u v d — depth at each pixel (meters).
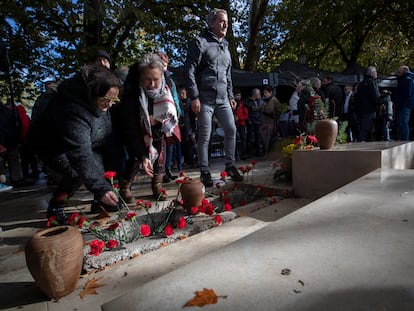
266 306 0.65
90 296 1.36
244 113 6.66
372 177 1.96
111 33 8.51
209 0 9.68
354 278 0.74
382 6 11.29
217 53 3.46
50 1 5.66
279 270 0.80
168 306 0.69
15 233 2.39
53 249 1.30
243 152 6.67
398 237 0.97
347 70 10.17
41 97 4.52
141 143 2.71
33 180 5.41
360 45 12.48
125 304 0.72
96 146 2.52
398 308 0.62
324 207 1.33
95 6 5.64
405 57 16.03
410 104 5.95
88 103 2.14
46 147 2.38
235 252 0.93
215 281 0.77
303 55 12.02
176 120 3.02
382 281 0.72
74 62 7.59
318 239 0.99
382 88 9.75
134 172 2.92
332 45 13.59
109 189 2.06
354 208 1.30
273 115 6.72
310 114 3.74
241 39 12.07
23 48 8.23
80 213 2.76
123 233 1.92
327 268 0.80
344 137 3.59
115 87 2.11
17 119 5.07
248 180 3.50
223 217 2.22
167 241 1.86
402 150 2.93
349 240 0.97
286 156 3.29
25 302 1.37
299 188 2.94
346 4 9.86
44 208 3.19
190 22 9.82
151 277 1.48
